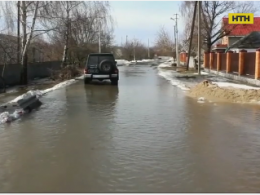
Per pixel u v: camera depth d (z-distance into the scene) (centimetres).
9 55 1838
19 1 1838
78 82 1998
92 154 546
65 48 2641
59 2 2047
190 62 4119
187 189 409
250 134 675
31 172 468
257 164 497
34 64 2280
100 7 3041
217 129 719
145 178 444
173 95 1320
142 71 3300
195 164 496
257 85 1623
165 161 510
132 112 928
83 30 2805
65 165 496
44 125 762
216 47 4272
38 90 1498
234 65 2212
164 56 9231
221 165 492
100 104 1080
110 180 438
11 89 1627
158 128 729
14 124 773
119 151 562
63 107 1023
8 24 1864
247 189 409
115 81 1820
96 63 1803
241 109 973
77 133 686
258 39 3388
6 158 529
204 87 1317
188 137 652
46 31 1917
